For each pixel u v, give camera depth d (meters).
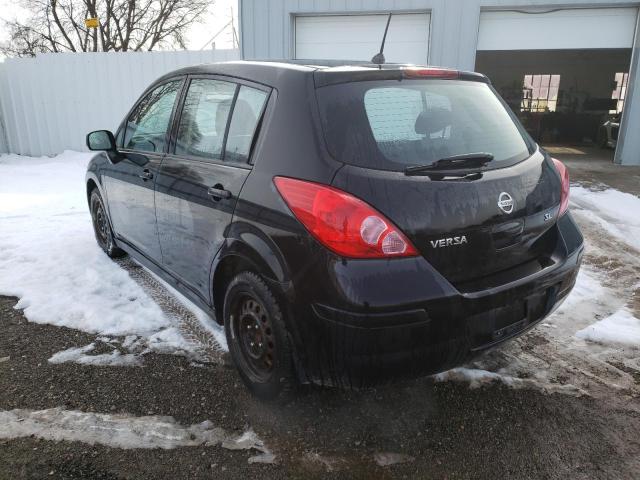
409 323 2.10
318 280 2.15
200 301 3.19
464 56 10.67
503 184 2.43
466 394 2.80
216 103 2.99
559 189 2.80
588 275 4.54
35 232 5.66
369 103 2.39
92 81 11.36
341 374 2.21
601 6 10.29
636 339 3.37
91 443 2.42
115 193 4.19
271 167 2.42
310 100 2.37
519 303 2.45
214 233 2.77
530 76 21.45
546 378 2.95
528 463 2.32
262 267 2.38
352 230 2.07
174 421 2.58
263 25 11.06
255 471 2.26
